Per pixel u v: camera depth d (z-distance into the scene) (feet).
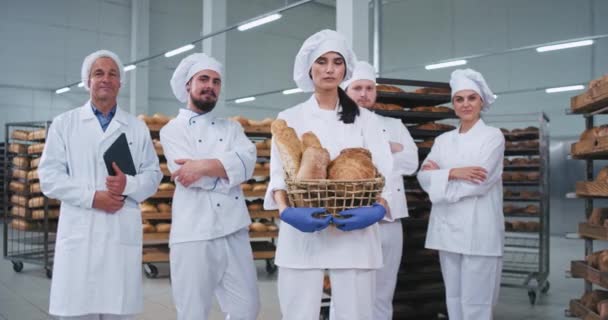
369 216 5.04
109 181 7.00
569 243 28.78
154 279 17.75
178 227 8.05
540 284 15.26
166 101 47.37
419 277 12.01
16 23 39.91
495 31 37.83
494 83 37.88
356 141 6.07
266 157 20.38
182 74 8.61
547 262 16.35
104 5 43.88
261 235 19.43
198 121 8.43
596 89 8.93
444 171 9.23
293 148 5.36
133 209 7.41
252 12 49.34
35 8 40.65
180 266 8.04
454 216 9.37
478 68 38.81
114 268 7.11
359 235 5.79
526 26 36.19
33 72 40.68
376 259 5.99
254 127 19.43
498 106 37.83
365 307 5.93
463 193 9.06
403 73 43.65
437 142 10.27
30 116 40.57
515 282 18.11
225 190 8.13
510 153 18.47
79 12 42.65
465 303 9.32
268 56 51.11
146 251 17.87
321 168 5.12
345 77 6.48
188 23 48.01
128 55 45.14
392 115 11.98
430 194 9.38
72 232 7.02
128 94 45.57
